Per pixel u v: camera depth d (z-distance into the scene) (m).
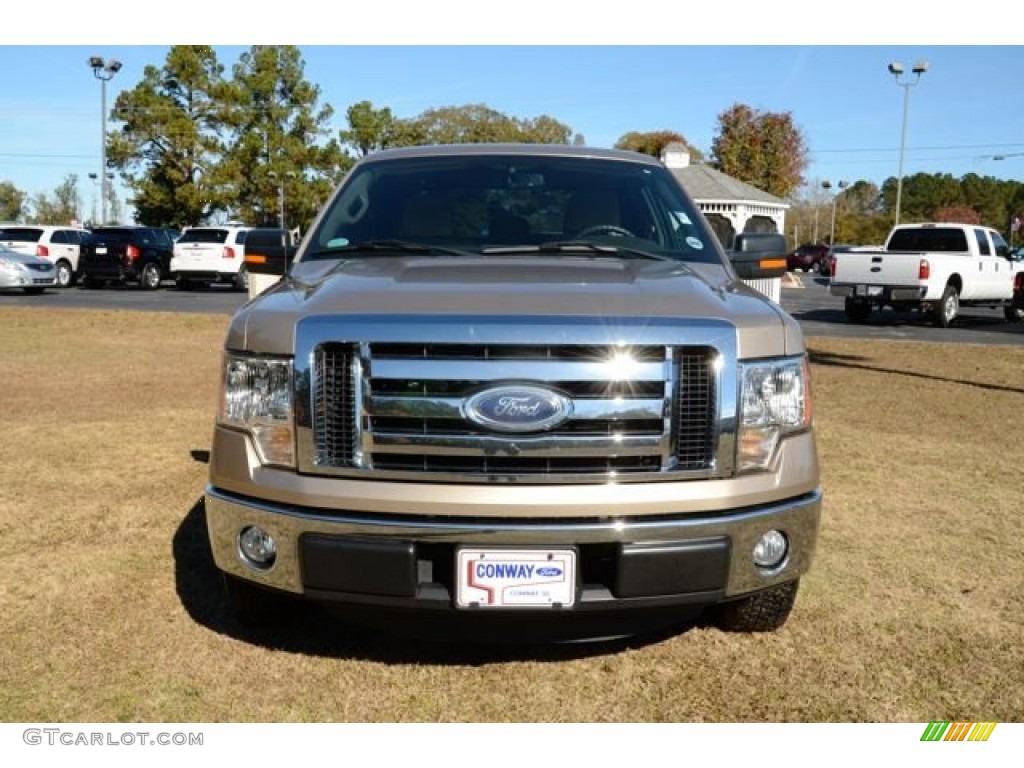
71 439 6.80
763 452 3.00
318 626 3.66
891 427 7.82
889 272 18.44
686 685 3.23
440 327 2.79
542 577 2.82
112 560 4.30
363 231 4.06
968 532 4.91
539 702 3.11
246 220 48.12
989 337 16.67
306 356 2.88
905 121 42.91
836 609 3.87
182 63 44.06
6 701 3.04
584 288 3.11
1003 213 102.12
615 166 4.45
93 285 27.94
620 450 2.83
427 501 2.82
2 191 78.81
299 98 49.66
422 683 3.23
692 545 2.87
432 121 66.94
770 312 3.14
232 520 3.05
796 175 62.19
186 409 8.15
